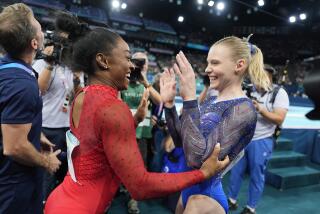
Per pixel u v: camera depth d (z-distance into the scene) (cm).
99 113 100
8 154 141
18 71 142
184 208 143
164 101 145
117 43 109
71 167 113
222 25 2744
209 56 136
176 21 2762
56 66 239
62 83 245
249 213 324
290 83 1702
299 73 1845
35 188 161
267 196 403
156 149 372
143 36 2591
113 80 111
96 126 102
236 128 121
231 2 2022
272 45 2647
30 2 1939
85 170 108
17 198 149
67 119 253
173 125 143
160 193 99
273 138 319
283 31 2566
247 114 123
